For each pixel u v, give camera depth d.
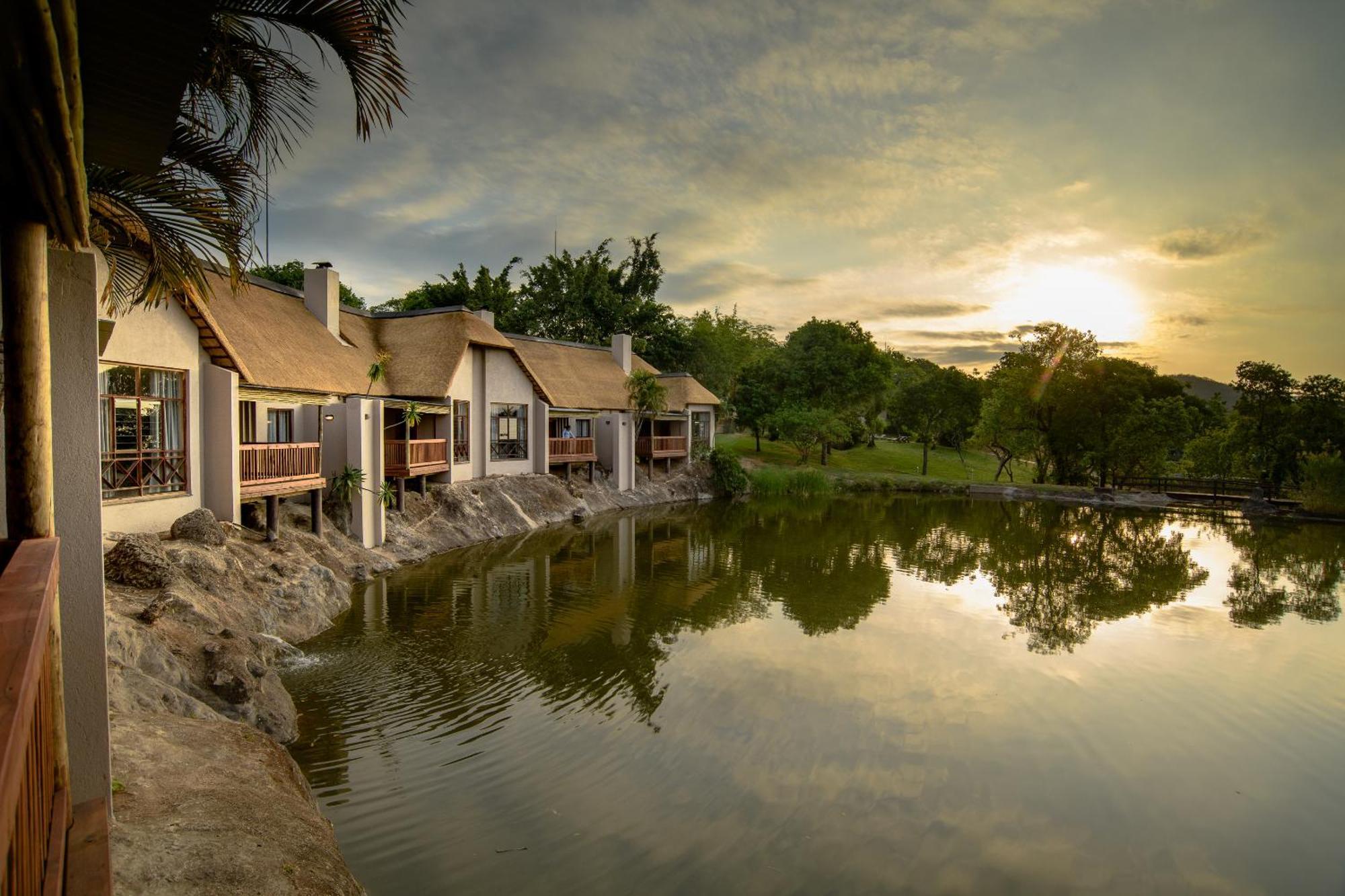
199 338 14.37
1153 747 10.26
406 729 9.61
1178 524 34.66
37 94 2.59
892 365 63.56
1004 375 53.25
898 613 17.06
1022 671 13.25
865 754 9.68
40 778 2.37
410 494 23.22
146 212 8.23
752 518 33.09
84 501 4.77
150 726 7.21
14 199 3.44
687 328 63.22
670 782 8.67
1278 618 17.53
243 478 15.08
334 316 23.22
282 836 5.78
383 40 6.49
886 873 7.18
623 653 13.20
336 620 14.27
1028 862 7.50
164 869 4.86
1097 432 49.12
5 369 3.58
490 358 28.02
